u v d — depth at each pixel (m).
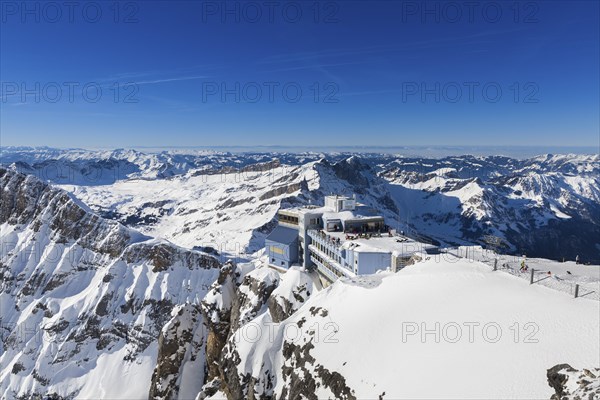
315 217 111.81
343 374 51.81
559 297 49.66
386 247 82.38
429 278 62.97
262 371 65.06
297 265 113.94
